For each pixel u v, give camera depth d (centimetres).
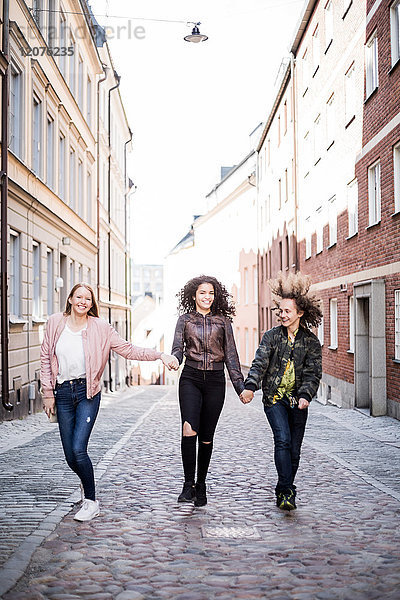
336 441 1245
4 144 1628
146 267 16638
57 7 2322
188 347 695
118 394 3338
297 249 3086
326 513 669
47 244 2173
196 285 698
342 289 2178
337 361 2302
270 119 3981
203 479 704
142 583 472
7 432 1384
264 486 795
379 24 1767
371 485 807
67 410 641
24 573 491
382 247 1752
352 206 2130
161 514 662
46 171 2188
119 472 885
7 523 616
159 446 1134
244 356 5312
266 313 4422
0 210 1622
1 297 1619
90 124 3238
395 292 1655
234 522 633
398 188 1638
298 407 688
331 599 442
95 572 495
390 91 1669
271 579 480
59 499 716
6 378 1620
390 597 446
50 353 641
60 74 2377
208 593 453
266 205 4338
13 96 1836
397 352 1658
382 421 1617
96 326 642
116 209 4409
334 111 2355
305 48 2894
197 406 691
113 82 3978
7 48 1648
